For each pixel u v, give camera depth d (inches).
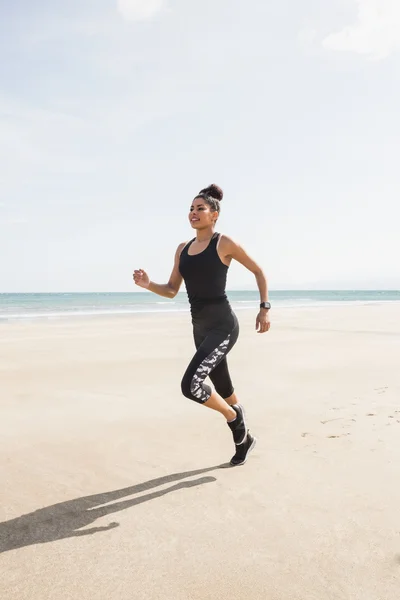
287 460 128.0
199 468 124.0
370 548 84.2
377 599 70.4
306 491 108.3
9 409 186.9
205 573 77.3
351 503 101.7
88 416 176.6
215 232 121.4
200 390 113.9
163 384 237.3
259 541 87.1
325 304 1584.6
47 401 200.5
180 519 95.9
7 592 72.3
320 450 135.3
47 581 75.2
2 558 81.7
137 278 126.3
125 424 166.1
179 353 350.3
